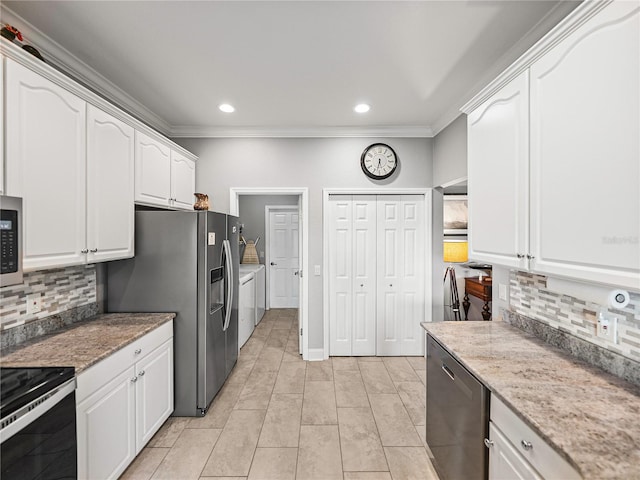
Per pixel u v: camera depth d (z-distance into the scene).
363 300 3.66
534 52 1.35
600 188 1.08
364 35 1.87
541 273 1.37
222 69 2.26
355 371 3.25
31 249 1.47
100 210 1.94
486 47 2.00
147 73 2.31
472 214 1.93
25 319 1.79
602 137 1.06
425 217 3.61
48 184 1.56
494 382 1.26
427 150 3.56
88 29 1.81
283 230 6.00
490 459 1.28
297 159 3.55
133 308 2.44
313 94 2.66
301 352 3.68
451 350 1.61
